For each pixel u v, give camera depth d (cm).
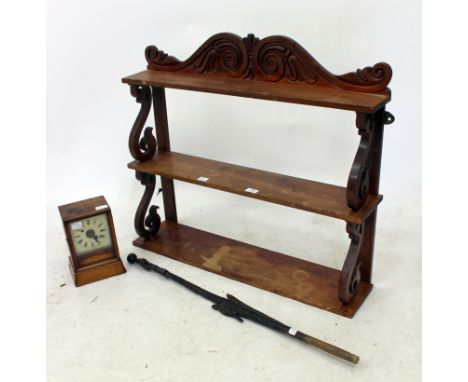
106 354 247
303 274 300
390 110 362
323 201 260
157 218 344
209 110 383
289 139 379
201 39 360
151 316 272
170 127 396
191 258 320
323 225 357
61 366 240
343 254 323
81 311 278
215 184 283
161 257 328
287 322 264
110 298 288
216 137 392
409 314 265
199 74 292
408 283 290
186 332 260
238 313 268
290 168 388
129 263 320
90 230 297
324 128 368
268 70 267
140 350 249
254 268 307
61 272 313
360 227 254
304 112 366
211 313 273
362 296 276
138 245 339
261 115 376
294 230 353
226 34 271
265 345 249
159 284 299
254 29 349
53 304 284
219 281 301
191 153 403
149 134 320
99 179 406
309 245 334
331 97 237
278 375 231
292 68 259
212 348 248
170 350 248
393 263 307
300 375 230
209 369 236
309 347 247
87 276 301
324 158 378
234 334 257
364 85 242
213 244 335
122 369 238
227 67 280
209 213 380
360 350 243
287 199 263
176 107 388
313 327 260
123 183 407
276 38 256
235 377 231
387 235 333
